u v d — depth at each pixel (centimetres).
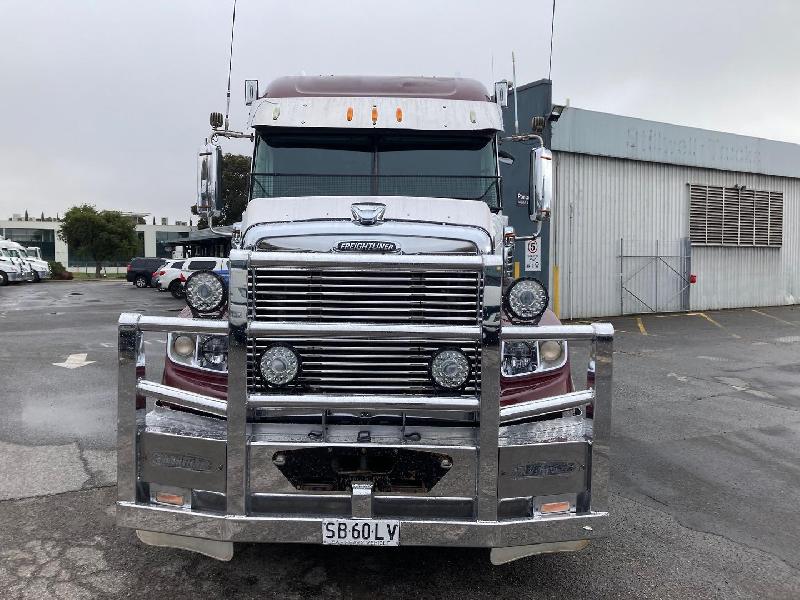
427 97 538
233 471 316
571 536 322
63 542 398
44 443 589
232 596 342
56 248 8031
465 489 319
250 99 562
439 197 511
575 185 1739
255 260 321
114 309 2045
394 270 332
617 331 1523
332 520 312
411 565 382
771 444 633
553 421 346
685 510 473
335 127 520
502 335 319
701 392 862
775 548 414
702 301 2017
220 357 368
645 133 1838
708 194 2002
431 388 344
